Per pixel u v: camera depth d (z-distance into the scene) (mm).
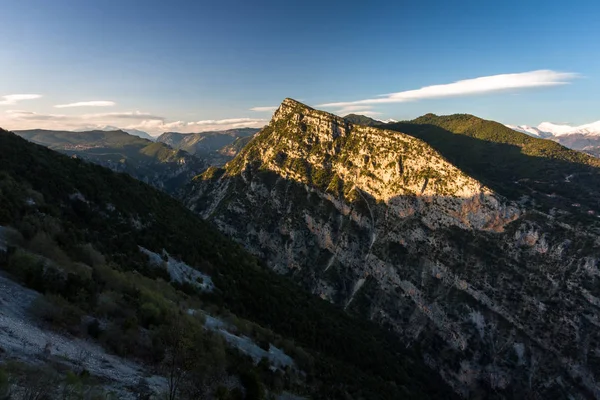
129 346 27000
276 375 42031
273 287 89875
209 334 37906
